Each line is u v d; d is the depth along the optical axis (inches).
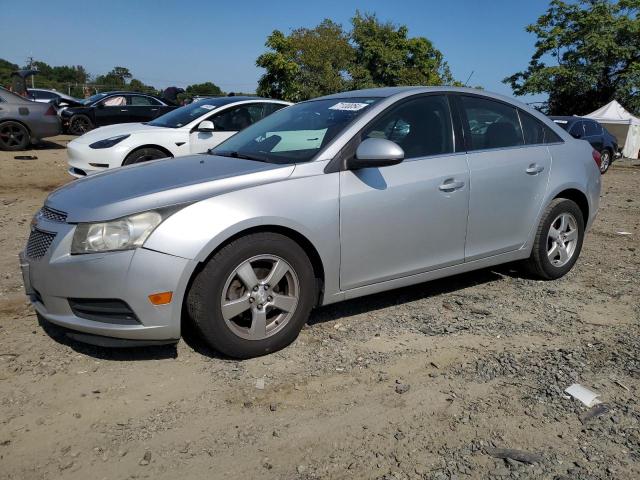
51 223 135.3
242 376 132.3
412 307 177.3
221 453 105.7
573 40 1412.4
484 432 113.3
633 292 195.9
